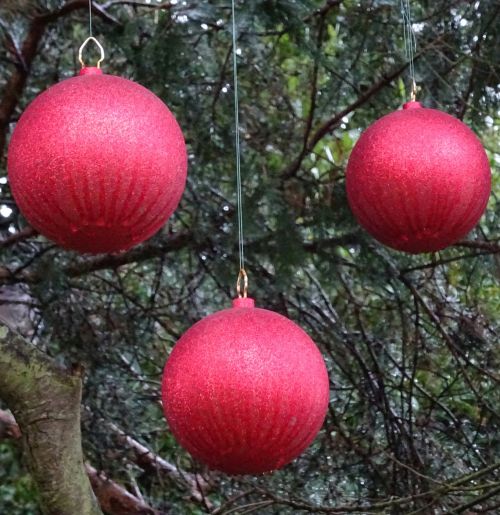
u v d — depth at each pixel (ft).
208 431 5.90
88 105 5.72
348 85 13.24
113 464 14.94
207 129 12.84
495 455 13.58
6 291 15.78
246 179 12.66
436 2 12.90
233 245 12.64
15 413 6.83
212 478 15.02
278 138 14.37
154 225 6.08
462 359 14.49
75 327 13.98
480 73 12.29
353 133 14.75
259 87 14.14
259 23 11.68
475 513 12.03
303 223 12.96
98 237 5.97
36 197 5.77
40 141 5.69
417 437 14.32
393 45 12.51
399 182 6.60
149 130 5.80
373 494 13.47
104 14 12.40
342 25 12.86
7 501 20.20
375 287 14.07
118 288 14.73
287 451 6.04
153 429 15.76
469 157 6.67
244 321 6.06
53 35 14.43
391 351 15.33
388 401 14.38
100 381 14.03
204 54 12.78
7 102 13.37
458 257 13.15
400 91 13.02
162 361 16.07
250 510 11.30
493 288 16.03
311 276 14.82
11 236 13.67
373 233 7.07
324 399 6.18
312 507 11.14
